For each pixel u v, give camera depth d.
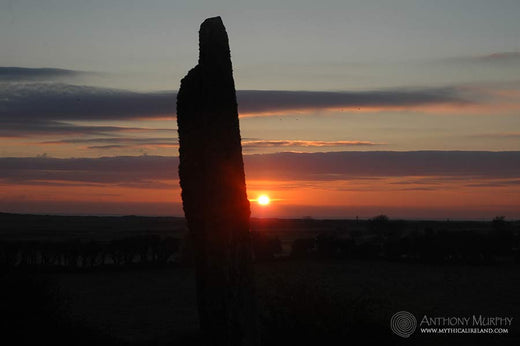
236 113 11.52
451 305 34.06
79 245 57.09
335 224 175.38
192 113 11.65
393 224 117.50
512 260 60.84
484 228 122.00
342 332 18.78
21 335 18.48
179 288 43.06
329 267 52.62
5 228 153.12
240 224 11.34
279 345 18.33
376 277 46.53
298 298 19.38
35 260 53.72
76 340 19.45
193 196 11.59
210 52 11.45
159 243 59.44
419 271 51.66
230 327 11.12
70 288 42.69
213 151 11.29
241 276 11.26
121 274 51.28
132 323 29.20
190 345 21.34
